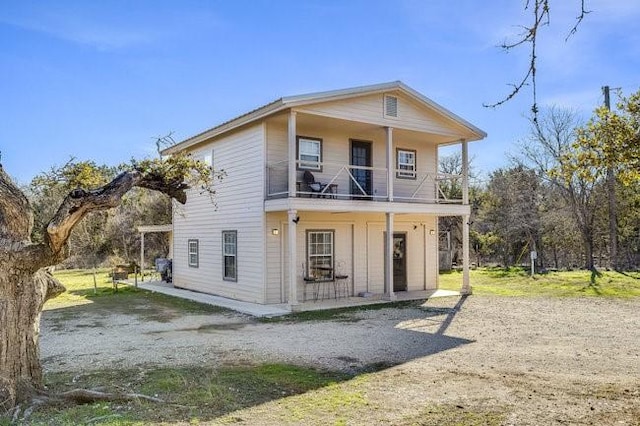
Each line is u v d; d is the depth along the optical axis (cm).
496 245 2667
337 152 1455
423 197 1648
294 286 1179
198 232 1628
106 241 2802
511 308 1209
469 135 1530
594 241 2391
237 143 1423
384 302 1318
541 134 2338
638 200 2102
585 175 684
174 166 666
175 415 475
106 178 760
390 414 481
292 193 1178
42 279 546
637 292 1455
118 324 1051
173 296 1521
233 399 526
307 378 611
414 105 1422
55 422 450
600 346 792
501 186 2600
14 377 506
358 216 1488
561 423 454
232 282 1436
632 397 529
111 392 543
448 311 1171
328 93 1222
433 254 1669
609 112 638
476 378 607
